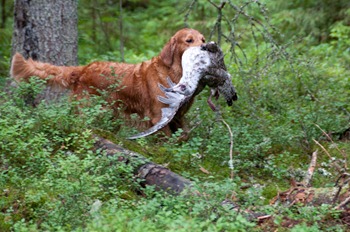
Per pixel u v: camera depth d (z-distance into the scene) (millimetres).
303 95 15523
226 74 11766
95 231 7730
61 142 11422
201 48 11625
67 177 9609
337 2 21500
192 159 11844
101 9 21812
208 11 23000
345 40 20219
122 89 13062
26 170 10320
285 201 10023
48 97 13734
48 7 14688
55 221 8602
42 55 14734
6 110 11445
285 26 21906
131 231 7809
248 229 8672
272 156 12656
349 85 16891
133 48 23109
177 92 11453
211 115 13766
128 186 10312
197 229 7738
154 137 12523
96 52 21578
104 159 10273
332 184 11008
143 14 26391
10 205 9508
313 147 13133
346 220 9297
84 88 13242
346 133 13789
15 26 14844
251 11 22703
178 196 9258
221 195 9039
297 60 15484
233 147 12227
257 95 15211
